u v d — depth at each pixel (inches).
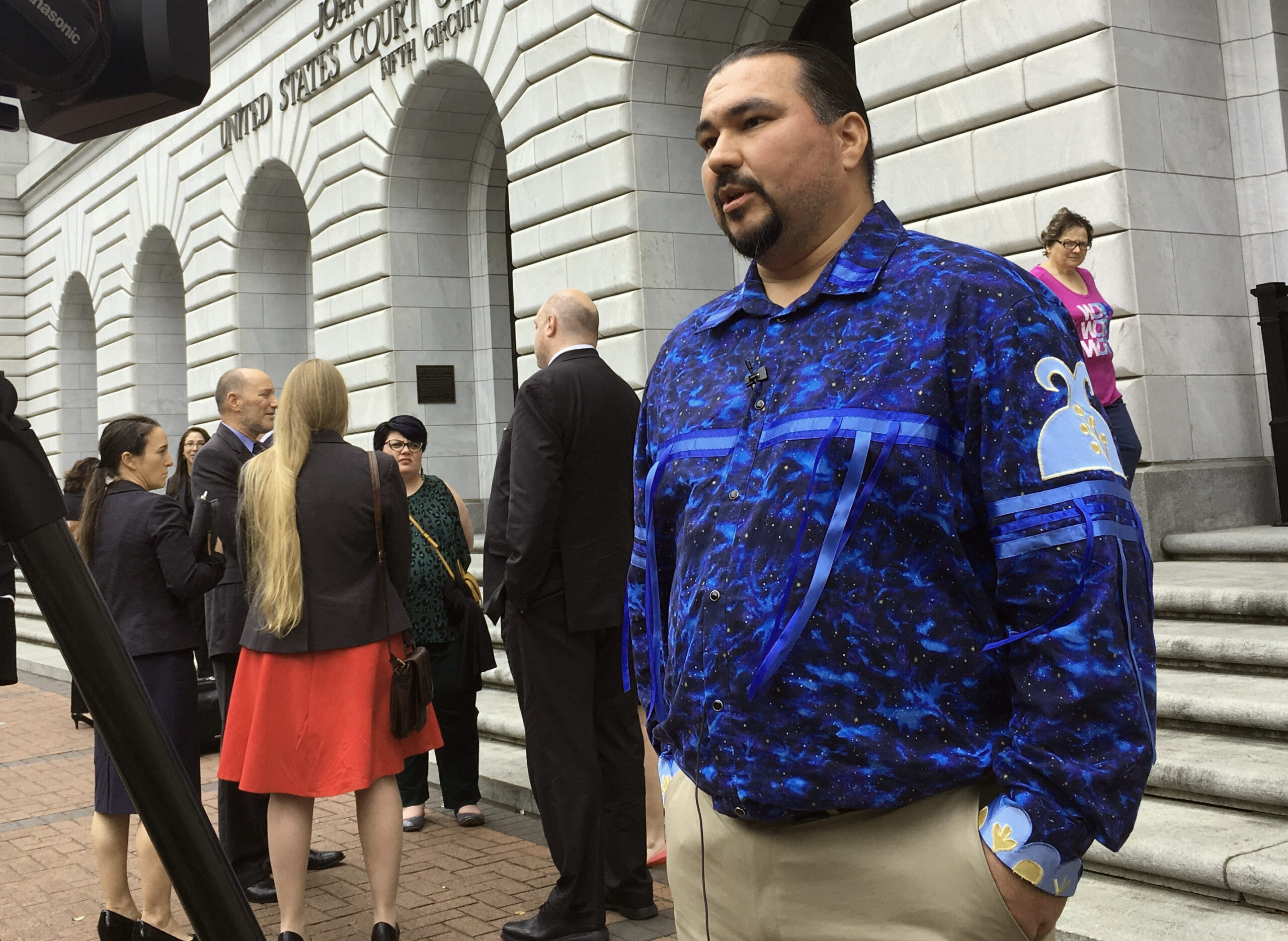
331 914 166.1
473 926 158.2
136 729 49.5
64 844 215.3
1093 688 52.4
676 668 63.7
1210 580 212.8
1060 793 52.6
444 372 509.0
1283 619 189.2
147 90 53.3
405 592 157.0
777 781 57.6
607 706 159.0
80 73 52.5
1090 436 55.6
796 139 62.3
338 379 154.9
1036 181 270.2
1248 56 271.9
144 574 162.1
